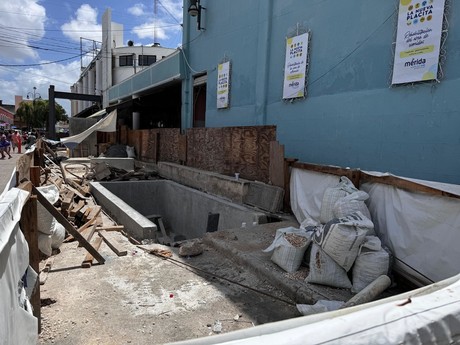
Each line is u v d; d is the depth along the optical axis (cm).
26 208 276
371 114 680
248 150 855
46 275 398
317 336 105
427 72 574
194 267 440
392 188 411
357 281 355
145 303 343
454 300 134
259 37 987
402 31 610
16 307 193
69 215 663
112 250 498
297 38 852
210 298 360
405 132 618
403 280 378
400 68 616
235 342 102
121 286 380
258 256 451
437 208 341
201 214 938
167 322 311
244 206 767
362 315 118
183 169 1141
